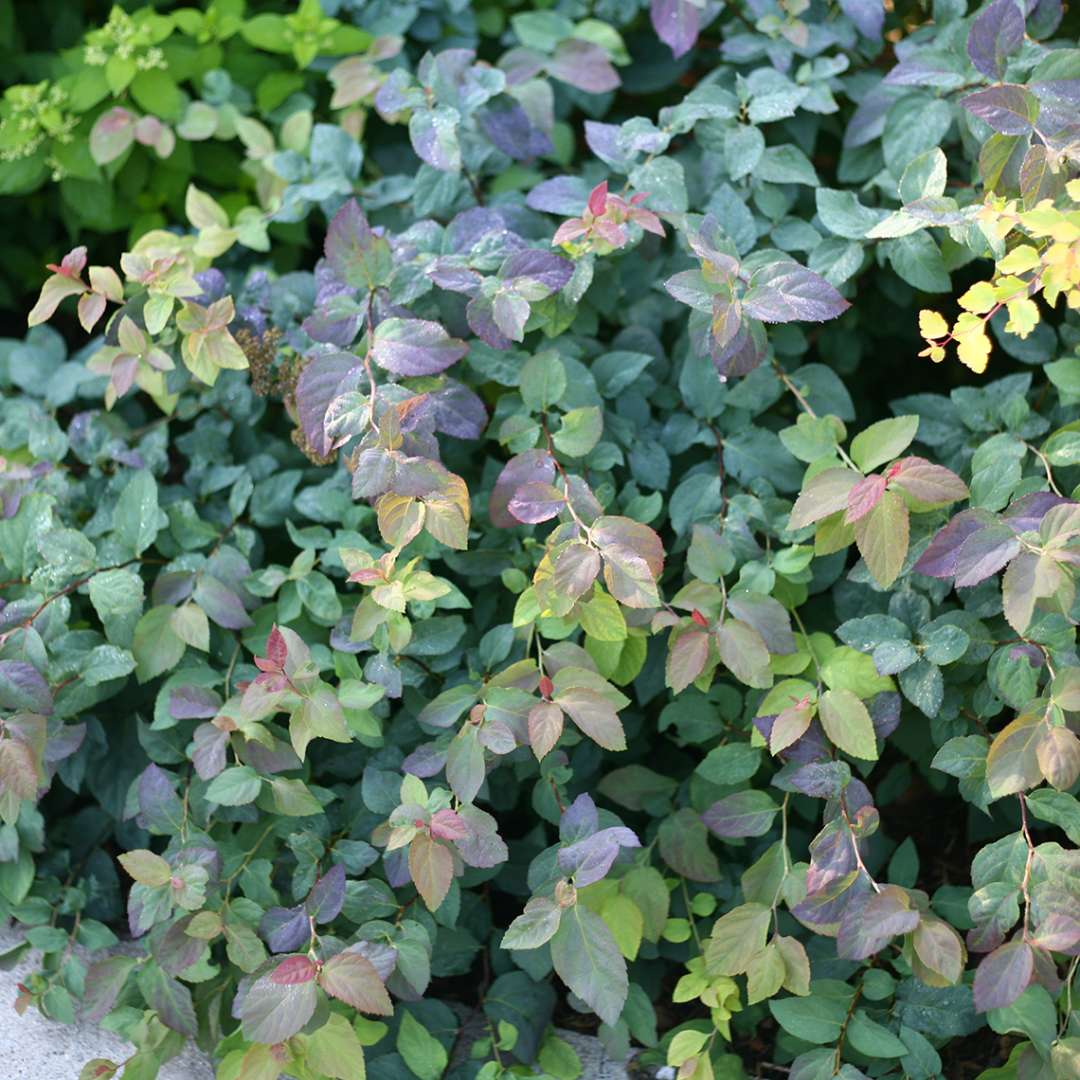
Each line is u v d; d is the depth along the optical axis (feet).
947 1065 2.94
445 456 3.14
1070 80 2.89
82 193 3.65
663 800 3.03
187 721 3.00
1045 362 3.07
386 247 2.97
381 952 2.71
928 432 3.08
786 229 3.14
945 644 2.79
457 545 2.72
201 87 3.64
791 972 2.75
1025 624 2.57
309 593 2.99
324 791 2.90
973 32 2.94
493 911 3.16
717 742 3.15
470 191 3.30
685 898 3.01
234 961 2.75
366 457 2.73
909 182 2.94
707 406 3.09
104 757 3.16
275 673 2.75
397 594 2.74
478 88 3.22
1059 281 2.63
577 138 3.73
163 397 3.25
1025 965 2.60
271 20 3.59
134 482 3.03
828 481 2.74
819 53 3.37
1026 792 2.75
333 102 3.48
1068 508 2.59
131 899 2.80
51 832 3.18
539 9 3.67
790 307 2.80
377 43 3.57
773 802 2.87
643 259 3.25
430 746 2.84
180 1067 2.93
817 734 2.83
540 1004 2.96
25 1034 2.94
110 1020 2.87
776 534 2.99
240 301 3.24
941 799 3.34
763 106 3.15
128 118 3.53
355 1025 2.87
